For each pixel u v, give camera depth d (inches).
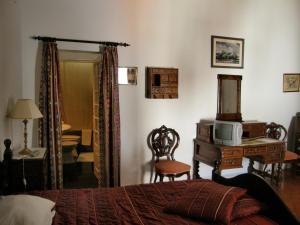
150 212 72.2
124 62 139.8
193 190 77.4
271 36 175.6
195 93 157.2
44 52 122.5
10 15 101.3
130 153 144.6
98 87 137.6
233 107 165.9
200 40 155.6
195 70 155.9
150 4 143.1
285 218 65.0
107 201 78.8
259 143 144.1
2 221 54.3
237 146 137.2
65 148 181.8
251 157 157.1
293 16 181.5
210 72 159.9
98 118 137.9
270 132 173.0
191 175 160.1
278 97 182.4
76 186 153.6
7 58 96.7
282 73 182.1
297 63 186.7
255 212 69.1
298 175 176.7
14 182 95.8
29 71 123.6
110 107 135.6
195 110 157.9
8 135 100.3
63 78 214.2
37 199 66.3
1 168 82.3
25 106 99.1
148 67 143.8
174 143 151.3
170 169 131.0
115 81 134.6
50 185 124.0
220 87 161.5
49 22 125.6
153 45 145.0
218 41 159.8
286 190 149.8
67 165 177.9
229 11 161.8
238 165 138.3
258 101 176.1
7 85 97.0
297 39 184.5
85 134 214.2
